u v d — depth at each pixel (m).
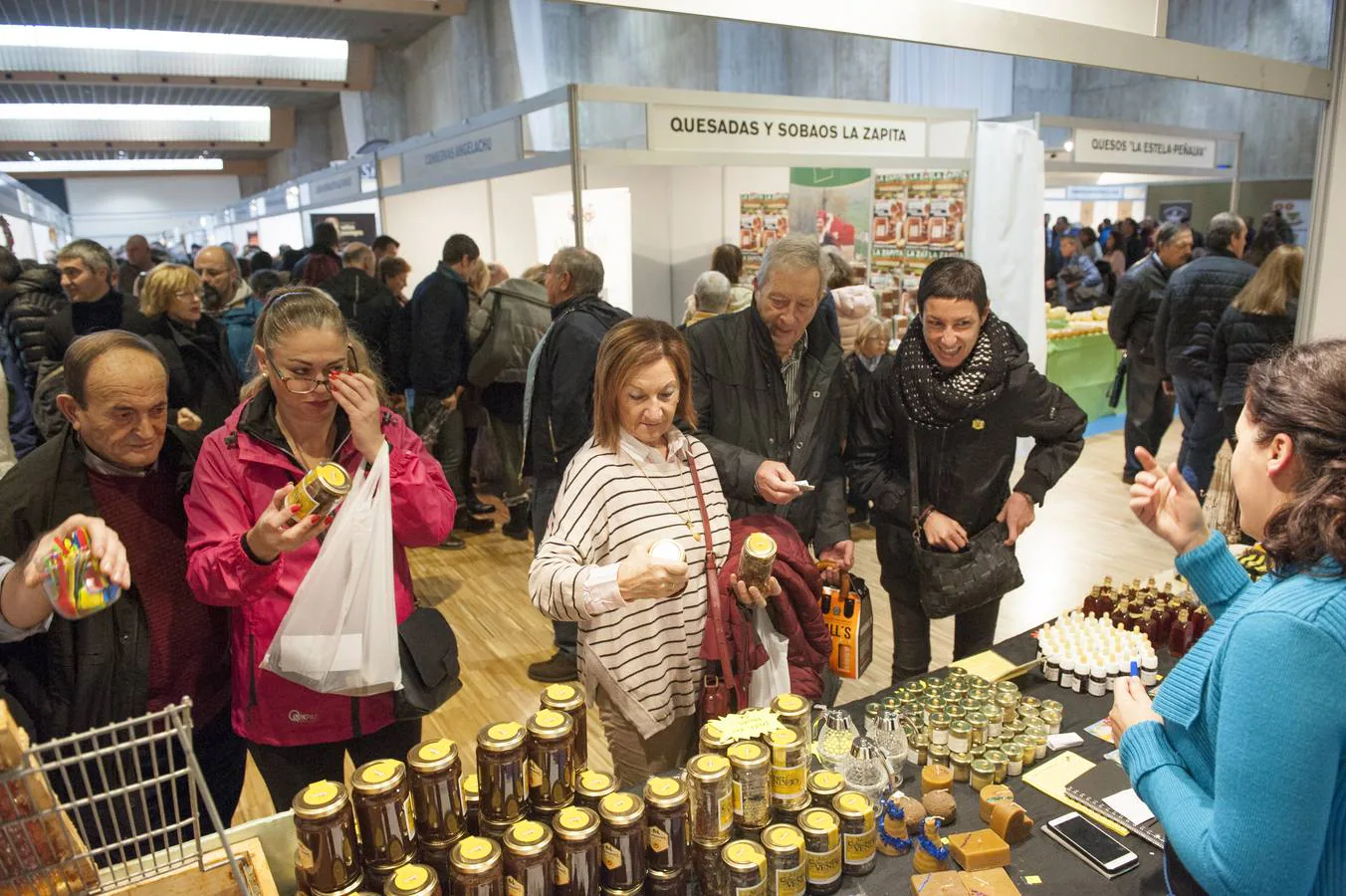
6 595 1.23
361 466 1.54
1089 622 2.05
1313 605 0.83
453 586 4.34
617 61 10.74
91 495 1.46
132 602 1.48
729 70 11.05
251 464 1.53
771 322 2.08
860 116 4.46
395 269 5.41
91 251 3.28
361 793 1.13
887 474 2.31
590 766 2.81
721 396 2.13
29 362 3.38
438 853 1.18
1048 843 1.38
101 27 8.10
